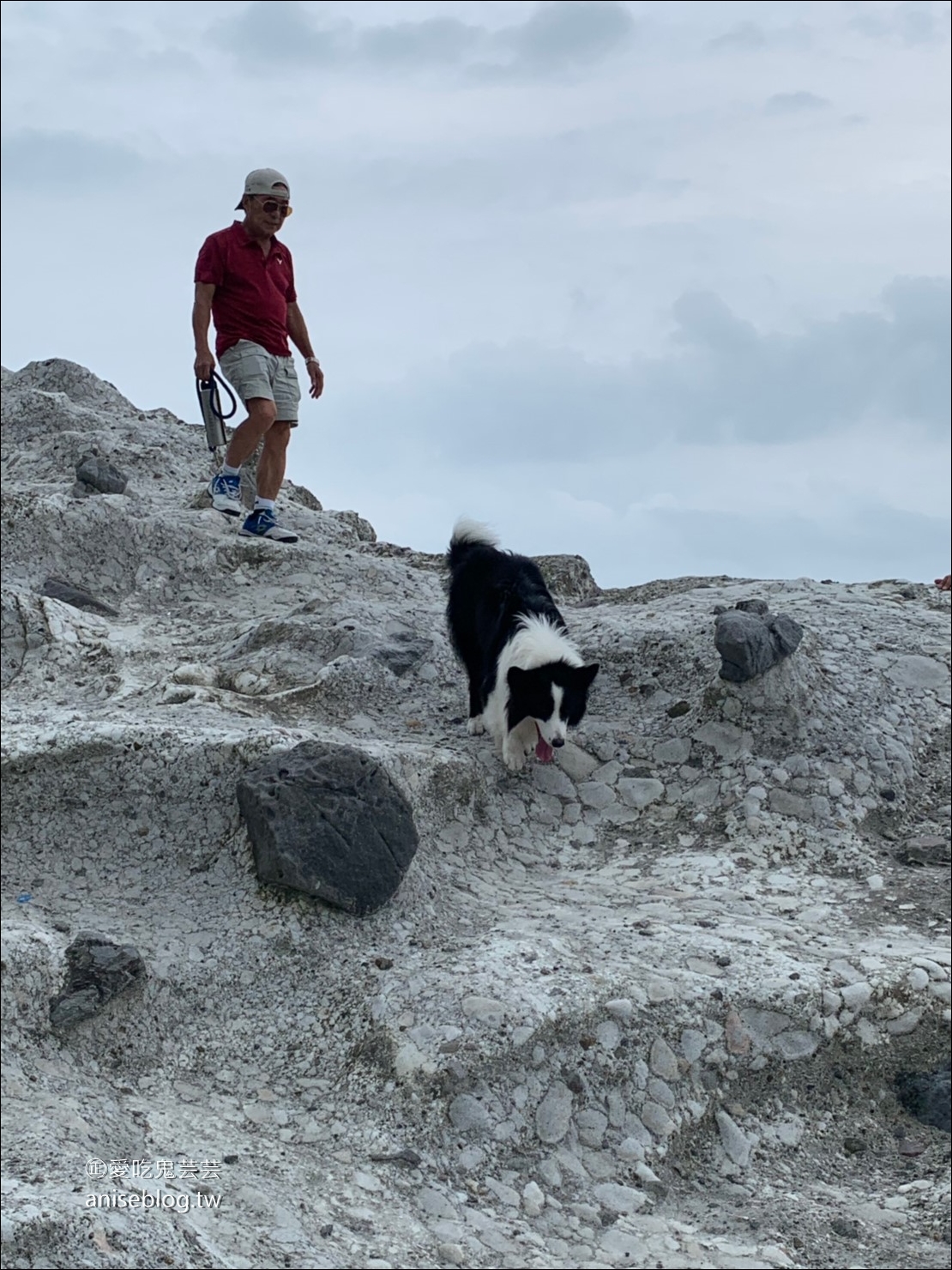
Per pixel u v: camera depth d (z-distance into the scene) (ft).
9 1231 15.33
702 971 20.95
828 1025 20.71
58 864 22.08
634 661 26.37
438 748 24.53
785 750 24.54
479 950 21.04
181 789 22.61
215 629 27.40
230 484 30.04
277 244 28.76
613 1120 19.83
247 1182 18.24
